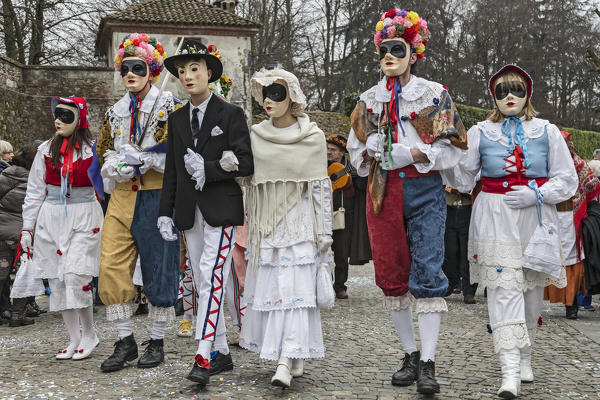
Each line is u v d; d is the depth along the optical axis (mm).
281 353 4039
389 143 4109
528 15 39406
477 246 4238
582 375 4508
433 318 4000
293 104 4328
